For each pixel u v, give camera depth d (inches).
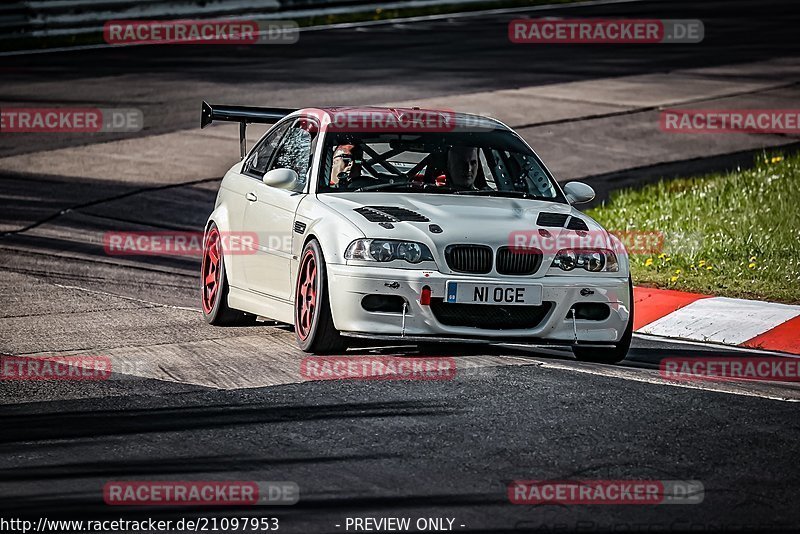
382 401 848.3
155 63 3152.1
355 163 1087.6
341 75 2974.9
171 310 1254.9
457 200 1051.3
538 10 4195.4
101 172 2118.6
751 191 1727.4
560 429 778.8
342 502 646.5
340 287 962.1
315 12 3976.4
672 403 847.1
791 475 689.0
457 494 657.0
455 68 3088.1
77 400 866.1
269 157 1188.5
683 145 2279.8
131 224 1775.3
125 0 3531.0
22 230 1716.3
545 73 3029.0
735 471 695.1
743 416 815.7
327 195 1056.8
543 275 973.2
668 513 626.8
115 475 697.0
